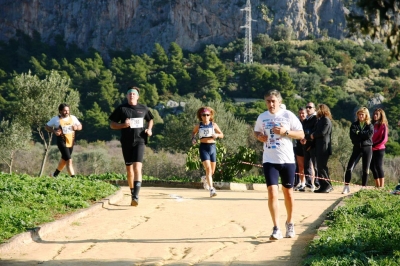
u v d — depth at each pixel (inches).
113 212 507.5
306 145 732.0
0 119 4933.6
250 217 482.3
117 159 2962.6
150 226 450.3
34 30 7839.6
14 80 1940.2
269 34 7578.7
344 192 689.6
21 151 2743.6
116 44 7805.1
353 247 339.0
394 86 6368.1
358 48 7140.8
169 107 5871.1
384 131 699.4
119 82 6328.7
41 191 531.5
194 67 6624.0
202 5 7726.4
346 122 5447.8
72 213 478.6
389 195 557.6
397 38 257.9
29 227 412.8
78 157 2938.0
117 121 552.1
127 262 348.2
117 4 7844.5
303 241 391.2
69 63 6953.7
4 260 354.6
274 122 403.2
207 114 636.7
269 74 6127.0
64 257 362.6
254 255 357.7
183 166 2512.3
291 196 405.1
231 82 6392.7
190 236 416.5
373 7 255.0
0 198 486.3
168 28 7696.9
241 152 947.3
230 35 7706.7
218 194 652.1
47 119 1915.6
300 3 7696.9
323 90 6131.9
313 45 7165.4
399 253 322.0
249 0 7283.5
